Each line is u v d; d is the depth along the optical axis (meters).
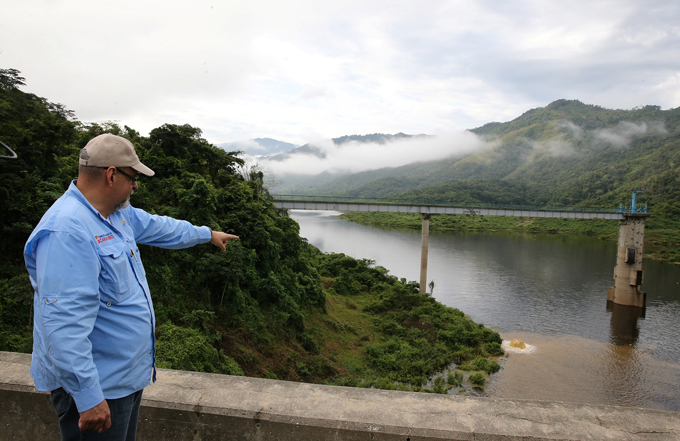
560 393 35.31
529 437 3.50
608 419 3.77
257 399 3.86
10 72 42.12
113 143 2.86
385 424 3.54
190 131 38.59
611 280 74.81
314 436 3.59
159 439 3.83
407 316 47.88
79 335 2.56
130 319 2.93
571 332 51.00
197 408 3.76
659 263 94.88
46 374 2.74
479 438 3.47
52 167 25.75
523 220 152.50
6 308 18.20
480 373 36.31
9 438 4.05
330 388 4.11
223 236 3.99
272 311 31.48
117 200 2.97
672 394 36.38
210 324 25.03
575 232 137.38
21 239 21.12
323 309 41.75
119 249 2.92
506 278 74.31
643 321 55.88
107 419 2.65
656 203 148.38
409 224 151.12
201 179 28.83
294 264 44.00
